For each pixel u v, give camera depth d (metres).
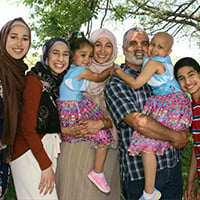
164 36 2.80
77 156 2.78
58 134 2.60
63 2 6.66
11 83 2.27
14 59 2.39
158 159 2.64
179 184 2.83
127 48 2.95
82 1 6.74
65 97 2.74
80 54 2.84
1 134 2.28
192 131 2.70
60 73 2.63
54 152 2.53
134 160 2.70
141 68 2.87
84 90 2.81
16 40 2.35
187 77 2.60
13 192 4.05
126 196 2.94
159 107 2.64
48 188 2.37
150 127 2.49
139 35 2.93
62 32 6.64
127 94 2.68
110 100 2.70
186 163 5.40
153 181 2.58
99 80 2.88
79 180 2.80
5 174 2.39
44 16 6.82
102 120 2.77
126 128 2.72
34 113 2.32
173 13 8.31
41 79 2.42
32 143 2.31
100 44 2.97
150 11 8.41
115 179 3.06
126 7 8.03
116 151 3.04
